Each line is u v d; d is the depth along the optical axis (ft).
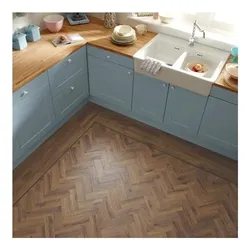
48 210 7.92
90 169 8.98
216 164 9.25
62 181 8.62
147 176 8.83
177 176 8.86
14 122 7.95
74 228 7.56
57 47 9.14
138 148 9.70
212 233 7.52
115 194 8.33
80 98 10.69
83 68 10.04
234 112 8.13
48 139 9.87
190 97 8.66
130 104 10.27
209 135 9.20
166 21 9.82
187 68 8.79
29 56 8.68
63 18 10.13
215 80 7.92
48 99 8.96
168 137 10.16
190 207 8.06
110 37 9.78
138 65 8.87
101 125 10.51
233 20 9.05
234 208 8.06
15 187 8.41
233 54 8.73
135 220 7.76
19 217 7.74
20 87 7.59
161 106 9.55
